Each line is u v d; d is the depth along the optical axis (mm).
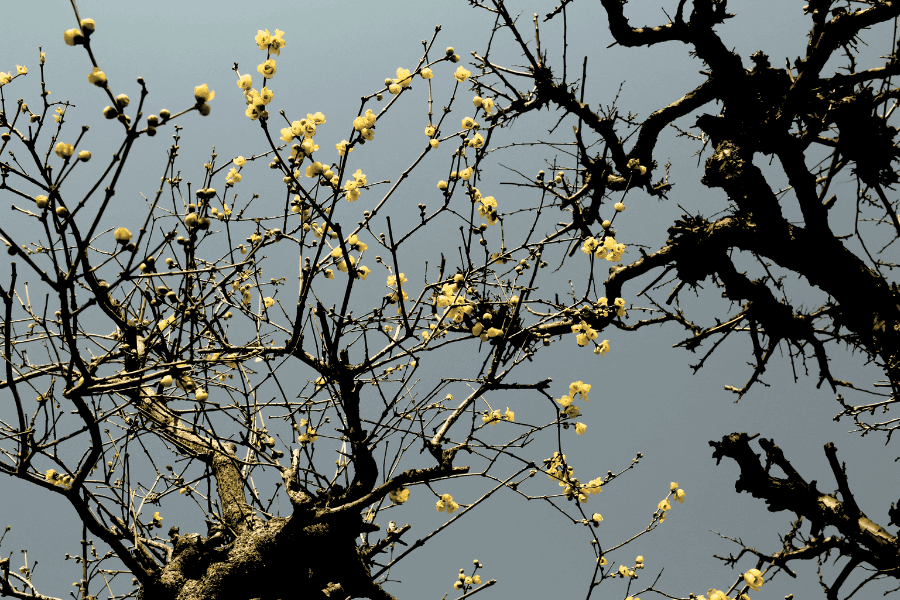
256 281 3844
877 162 5289
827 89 5527
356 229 3205
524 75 5781
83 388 2539
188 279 2814
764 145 5906
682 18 5859
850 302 5812
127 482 3908
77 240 2148
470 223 3314
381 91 2844
